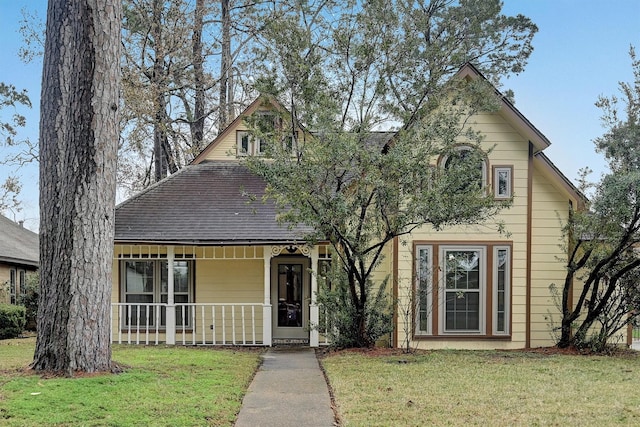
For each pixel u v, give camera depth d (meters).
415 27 10.77
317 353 10.95
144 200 13.41
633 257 10.55
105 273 7.53
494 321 11.72
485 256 11.78
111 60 7.65
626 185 9.69
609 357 10.23
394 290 11.79
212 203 13.38
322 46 10.45
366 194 9.52
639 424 5.49
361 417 5.73
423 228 11.83
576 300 12.15
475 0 20.27
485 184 11.77
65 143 7.41
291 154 10.48
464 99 10.66
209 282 13.45
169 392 6.45
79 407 5.64
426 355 10.22
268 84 10.19
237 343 12.92
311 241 10.23
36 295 17.47
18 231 23.80
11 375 7.03
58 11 7.52
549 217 12.27
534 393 6.87
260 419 5.68
